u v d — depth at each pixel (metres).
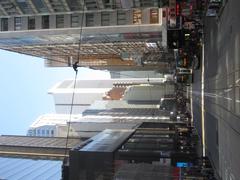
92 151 49.69
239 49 18.34
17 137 108.12
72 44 86.94
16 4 66.25
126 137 64.88
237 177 19.12
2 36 72.50
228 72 22.38
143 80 193.00
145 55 113.31
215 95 29.52
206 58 36.84
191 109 73.00
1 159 76.19
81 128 110.50
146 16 66.81
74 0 62.72
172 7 42.38
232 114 20.89
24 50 102.25
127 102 151.62
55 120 174.62
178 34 44.03
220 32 26.05
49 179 64.38
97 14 68.19
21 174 66.69
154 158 52.03
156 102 151.75
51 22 70.12
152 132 73.94
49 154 79.38
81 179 49.56
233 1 20.17
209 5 26.08
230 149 21.70
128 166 49.22
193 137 62.31
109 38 75.50
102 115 123.69
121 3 62.00
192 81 63.75
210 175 33.41
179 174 43.09
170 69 127.19
